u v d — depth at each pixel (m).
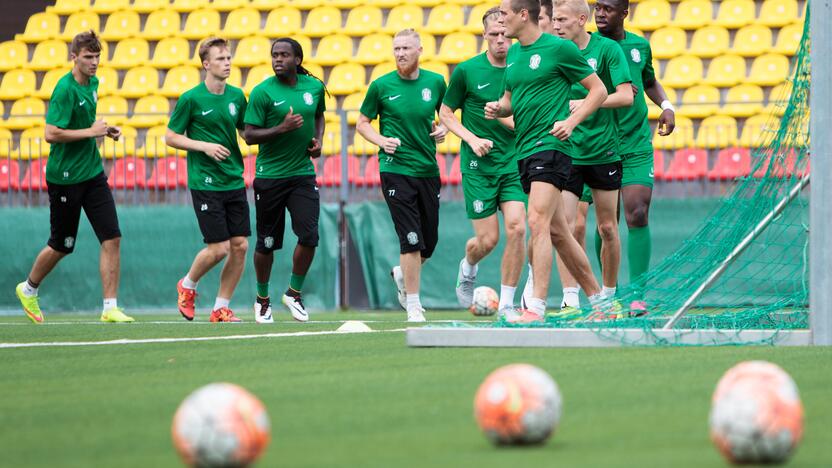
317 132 35.16
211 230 34.81
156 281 46.50
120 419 13.54
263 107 33.81
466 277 35.06
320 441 11.77
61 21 67.81
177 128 34.53
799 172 22.52
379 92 32.75
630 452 10.91
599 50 26.75
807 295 24.23
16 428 12.96
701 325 24.08
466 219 44.66
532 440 11.05
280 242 35.16
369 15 63.91
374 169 50.88
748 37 59.00
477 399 11.21
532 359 19.48
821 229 21.56
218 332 28.34
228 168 34.78
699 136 49.03
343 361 19.77
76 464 10.73
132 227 46.66
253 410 9.52
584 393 15.07
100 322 35.31
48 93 62.06
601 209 28.47
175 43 64.25
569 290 30.72
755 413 9.62
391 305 45.31
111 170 51.72
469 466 10.27
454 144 50.94
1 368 19.72
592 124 27.61
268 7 65.44
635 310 22.89
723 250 23.19
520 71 23.92
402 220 32.84
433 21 63.00
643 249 29.47
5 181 49.47
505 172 30.86
